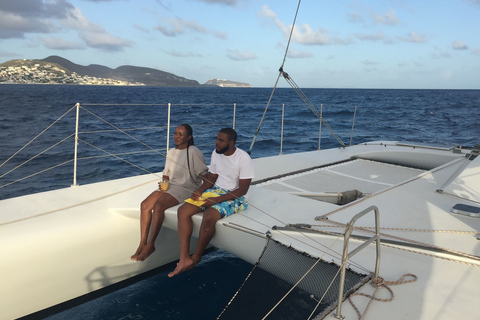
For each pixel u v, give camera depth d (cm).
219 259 404
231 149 302
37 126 1572
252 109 3111
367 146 715
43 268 287
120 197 361
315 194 427
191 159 320
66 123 1712
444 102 5000
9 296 275
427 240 281
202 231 293
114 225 323
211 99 5247
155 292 338
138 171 809
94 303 319
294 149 1141
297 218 315
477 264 243
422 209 352
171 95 6656
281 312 222
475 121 2381
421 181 451
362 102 4712
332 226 300
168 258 372
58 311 305
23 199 355
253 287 242
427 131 1825
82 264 308
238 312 224
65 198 361
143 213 315
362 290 210
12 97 4106
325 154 662
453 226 311
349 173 567
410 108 3688
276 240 270
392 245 266
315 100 5069
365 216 329
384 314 188
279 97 6012
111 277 331
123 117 2105
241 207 320
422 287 214
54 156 954
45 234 288
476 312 192
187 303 320
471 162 488
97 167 835
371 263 242
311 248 260
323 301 222
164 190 319
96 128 1556
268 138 1364
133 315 304
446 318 186
